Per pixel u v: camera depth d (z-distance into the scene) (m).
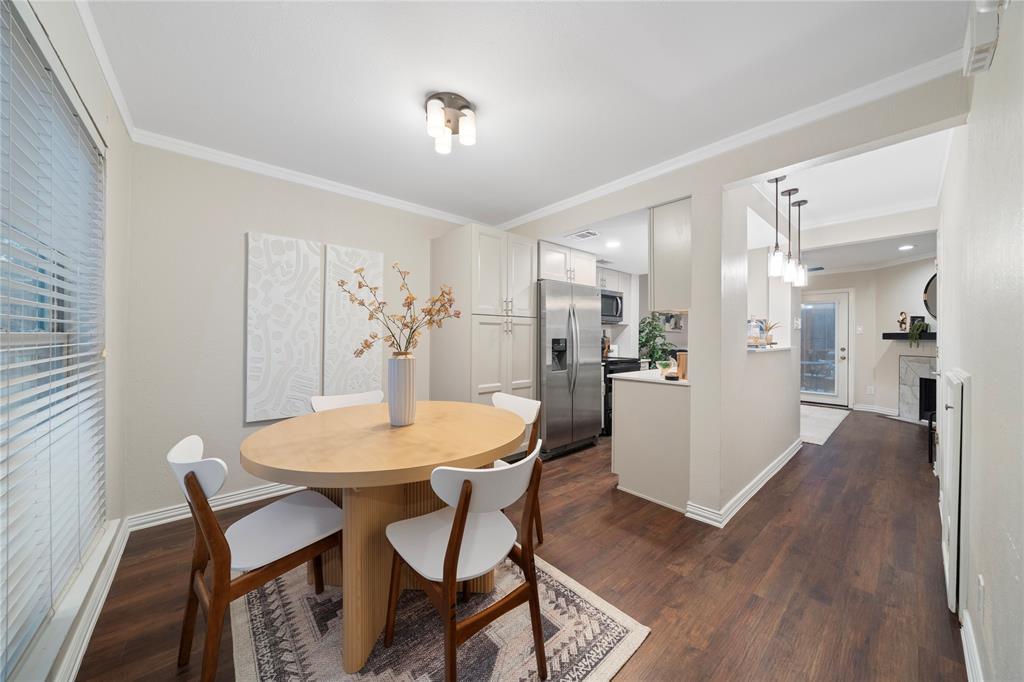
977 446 1.36
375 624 1.42
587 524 2.38
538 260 3.86
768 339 3.71
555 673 1.30
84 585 1.45
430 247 3.68
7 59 1.00
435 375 3.65
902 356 5.42
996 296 1.14
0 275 1.03
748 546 2.12
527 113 2.11
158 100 1.99
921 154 2.66
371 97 1.97
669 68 1.76
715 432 2.41
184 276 2.42
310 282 2.88
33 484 1.16
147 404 2.30
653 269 2.80
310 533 1.35
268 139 2.38
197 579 1.27
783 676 1.30
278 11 1.45
